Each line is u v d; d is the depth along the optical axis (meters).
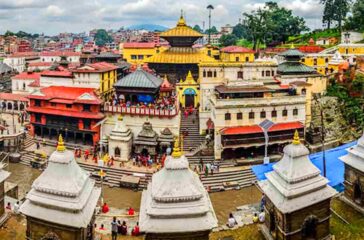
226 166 63.50
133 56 136.25
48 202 25.48
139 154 66.62
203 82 79.12
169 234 23.61
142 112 68.94
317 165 44.16
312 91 83.25
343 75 86.88
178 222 23.61
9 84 128.50
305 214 26.78
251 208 44.59
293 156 27.09
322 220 27.52
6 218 33.47
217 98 66.81
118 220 41.09
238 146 64.69
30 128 79.81
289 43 148.12
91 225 27.86
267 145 62.91
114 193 56.38
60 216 25.36
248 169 62.12
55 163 26.23
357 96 80.69
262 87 70.88
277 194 27.38
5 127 79.94
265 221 30.09
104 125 72.38
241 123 66.44
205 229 23.61
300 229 26.75
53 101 75.62
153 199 24.14
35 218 25.83
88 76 80.75
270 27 141.25
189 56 93.94
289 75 82.50
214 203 53.03
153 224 23.50
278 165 28.27
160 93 82.00
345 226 29.84
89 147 72.88
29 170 65.94
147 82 74.06
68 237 25.55
